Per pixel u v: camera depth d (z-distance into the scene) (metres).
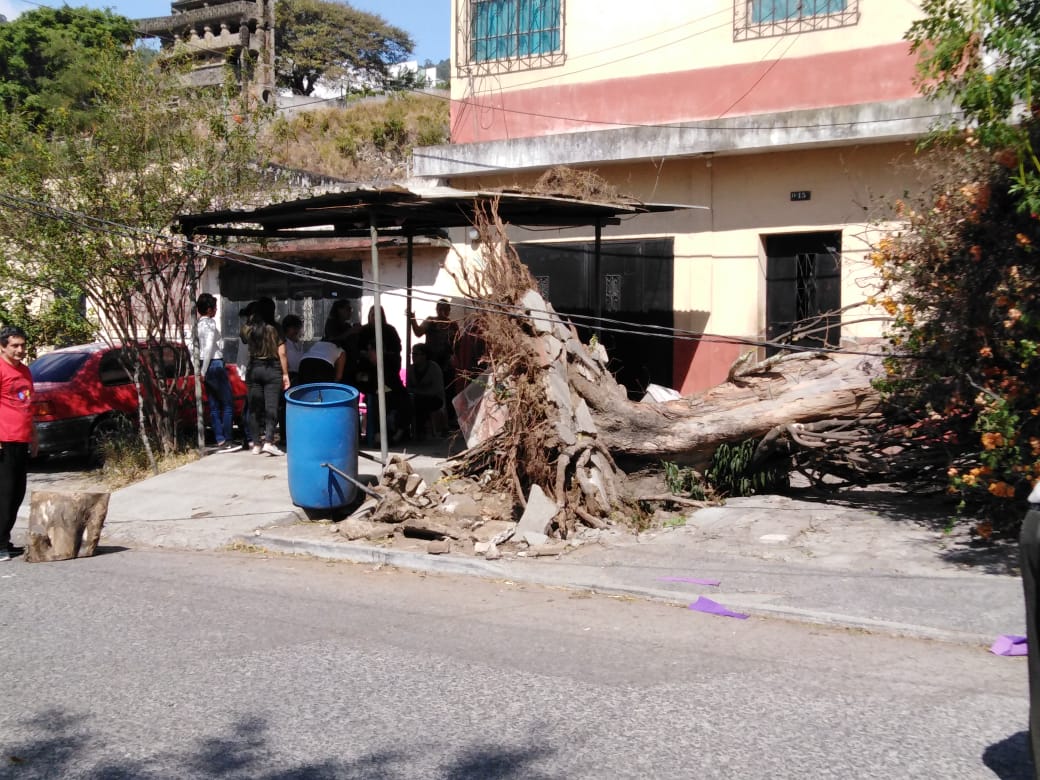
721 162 14.04
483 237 10.27
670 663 6.12
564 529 9.16
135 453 13.00
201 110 13.47
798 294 13.83
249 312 12.84
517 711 5.31
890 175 12.88
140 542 10.05
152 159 12.93
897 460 9.32
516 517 9.70
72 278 12.61
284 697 5.55
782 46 13.59
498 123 15.97
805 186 13.47
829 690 5.62
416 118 26.53
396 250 17.92
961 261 8.28
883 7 12.95
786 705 5.38
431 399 13.47
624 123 14.84
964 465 8.85
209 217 12.09
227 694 5.61
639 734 4.99
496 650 6.38
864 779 4.48
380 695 5.56
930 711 5.30
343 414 10.07
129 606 7.50
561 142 14.82
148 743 4.96
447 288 17.20
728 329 14.12
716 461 10.04
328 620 7.10
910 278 8.85
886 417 9.30
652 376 14.75
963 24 7.53
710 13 14.10
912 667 6.04
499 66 15.89
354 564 8.97
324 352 12.20
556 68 15.39
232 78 14.44
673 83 14.42
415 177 16.16
